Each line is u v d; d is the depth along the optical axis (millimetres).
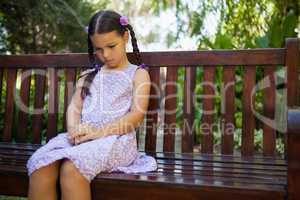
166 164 1386
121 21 1449
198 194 1116
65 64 1740
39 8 4297
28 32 4375
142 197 1162
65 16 4582
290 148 1039
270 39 3211
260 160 1447
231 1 3434
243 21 3461
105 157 1219
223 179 1169
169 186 1135
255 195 1072
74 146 1271
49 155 1177
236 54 1572
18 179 1268
